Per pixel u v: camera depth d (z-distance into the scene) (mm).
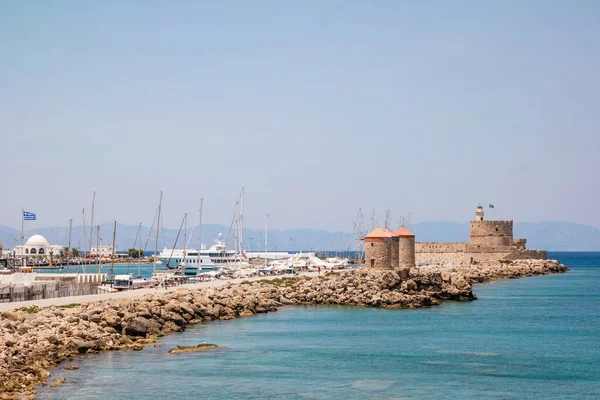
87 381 52000
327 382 54094
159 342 68000
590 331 80688
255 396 49875
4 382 48406
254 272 159125
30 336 57969
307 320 86812
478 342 72438
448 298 112875
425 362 61844
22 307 70375
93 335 63031
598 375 57406
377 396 50375
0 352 52000
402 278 108250
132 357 60281
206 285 108188
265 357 62562
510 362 62312
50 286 98750
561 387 53531
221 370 56875
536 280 178000
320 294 105312
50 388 49656
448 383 54469
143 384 51844
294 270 161250
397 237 115562
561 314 97812
